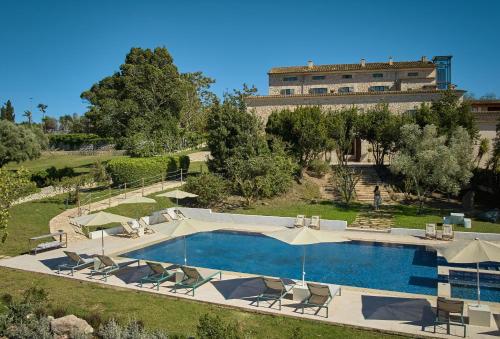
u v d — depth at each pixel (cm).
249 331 1084
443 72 5741
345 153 3950
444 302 1074
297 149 3678
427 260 1903
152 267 1492
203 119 7119
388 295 1378
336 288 1373
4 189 1458
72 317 1032
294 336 939
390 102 4497
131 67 5762
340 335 1066
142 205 2908
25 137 4991
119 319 1125
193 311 1229
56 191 3419
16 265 1708
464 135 2983
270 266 1859
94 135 8488
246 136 3506
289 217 2556
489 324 1108
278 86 5241
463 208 2866
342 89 5094
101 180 3469
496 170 3112
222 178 3212
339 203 3091
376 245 2162
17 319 1056
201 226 1652
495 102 4997
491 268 1720
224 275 1591
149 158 3688
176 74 6419
